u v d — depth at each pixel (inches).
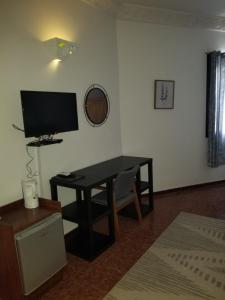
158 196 153.6
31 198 81.2
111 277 80.6
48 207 81.7
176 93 151.5
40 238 70.3
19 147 85.0
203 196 151.3
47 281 74.4
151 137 149.9
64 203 105.5
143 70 141.9
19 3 82.5
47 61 93.7
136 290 74.4
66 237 105.6
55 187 96.0
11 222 71.1
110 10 124.3
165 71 146.5
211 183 171.9
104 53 124.9
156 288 74.8
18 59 83.0
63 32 100.2
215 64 151.4
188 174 163.6
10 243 65.8
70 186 90.3
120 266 86.0
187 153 161.0
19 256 65.3
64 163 104.7
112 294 73.1
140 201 125.5
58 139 93.7
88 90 115.6
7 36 79.4
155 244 99.0
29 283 67.6
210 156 161.9
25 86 85.7
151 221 119.3
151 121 148.3
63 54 94.4
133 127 144.7
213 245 96.8
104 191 113.6
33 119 84.4
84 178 96.4
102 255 92.8
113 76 132.7
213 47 155.4
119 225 115.8
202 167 167.0
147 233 108.0
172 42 145.5
